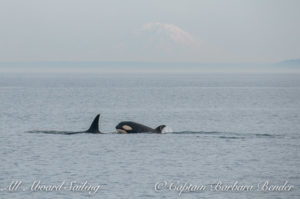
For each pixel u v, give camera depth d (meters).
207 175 86.44
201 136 129.62
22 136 126.31
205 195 75.31
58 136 125.69
